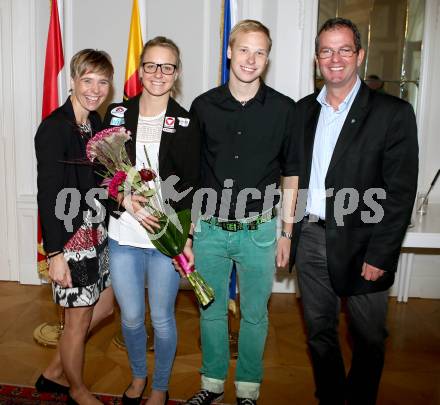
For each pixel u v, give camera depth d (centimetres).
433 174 372
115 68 362
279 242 223
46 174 189
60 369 232
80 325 210
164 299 208
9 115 362
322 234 202
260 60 196
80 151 198
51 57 294
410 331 323
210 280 219
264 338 224
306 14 343
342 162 188
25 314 329
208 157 213
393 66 364
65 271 196
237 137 206
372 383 202
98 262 207
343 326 325
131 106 203
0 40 352
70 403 220
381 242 185
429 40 356
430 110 365
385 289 192
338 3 355
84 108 204
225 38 282
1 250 385
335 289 196
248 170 207
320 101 198
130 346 217
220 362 230
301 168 202
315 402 239
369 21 358
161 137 196
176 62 196
